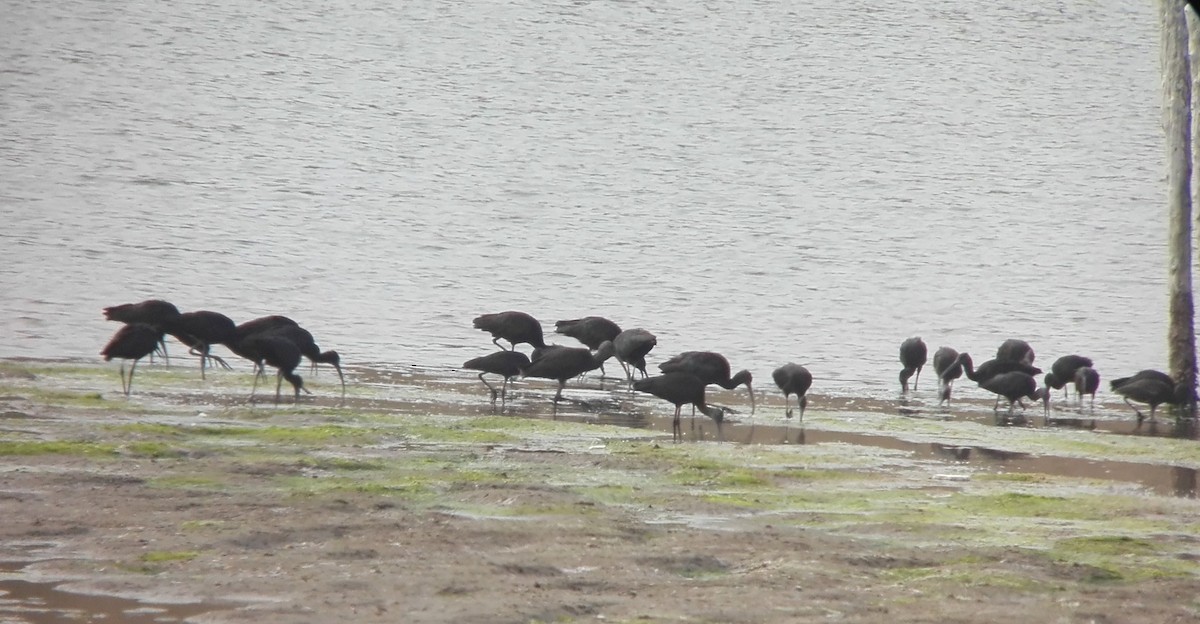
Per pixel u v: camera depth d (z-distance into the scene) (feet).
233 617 36.55
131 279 130.72
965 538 47.62
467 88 286.66
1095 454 67.67
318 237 164.66
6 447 56.18
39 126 232.94
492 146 240.94
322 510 48.01
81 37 306.35
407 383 85.56
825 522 49.57
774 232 182.80
